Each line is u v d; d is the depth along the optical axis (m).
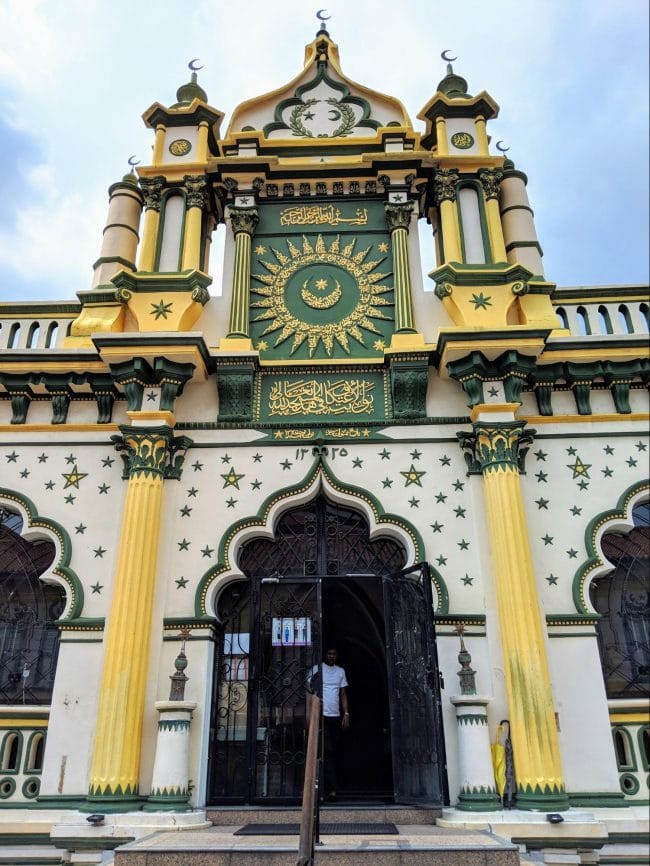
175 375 8.82
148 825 6.75
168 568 8.34
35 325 9.84
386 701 10.66
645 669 8.23
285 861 5.48
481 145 10.70
